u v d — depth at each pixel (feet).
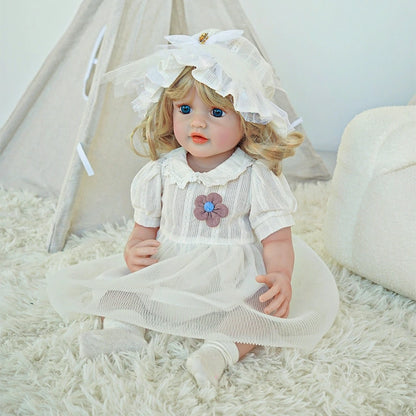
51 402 2.57
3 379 2.76
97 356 2.89
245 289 3.05
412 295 3.54
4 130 5.67
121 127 4.43
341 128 7.14
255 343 2.82
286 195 3.34
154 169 3.48
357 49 6.72
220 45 3.10
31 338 3.12
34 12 6.79
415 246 3.42
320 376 2.78
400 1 6.47
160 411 2.52
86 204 4.58
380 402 2.72
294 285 3.52
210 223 3.22
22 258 4.19
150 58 3.32
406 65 6.77
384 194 3.57
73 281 3.12
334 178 4.03
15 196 5.40
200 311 2.89
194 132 3.18
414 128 3.50
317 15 6.56
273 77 3.38
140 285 2.97
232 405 2.55
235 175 3.27
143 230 3.56
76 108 5.35
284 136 3.34
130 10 4.00
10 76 7.11
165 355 2.92
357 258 3.80
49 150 5.57
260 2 6.48
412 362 3.00
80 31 5.23
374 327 3.29
